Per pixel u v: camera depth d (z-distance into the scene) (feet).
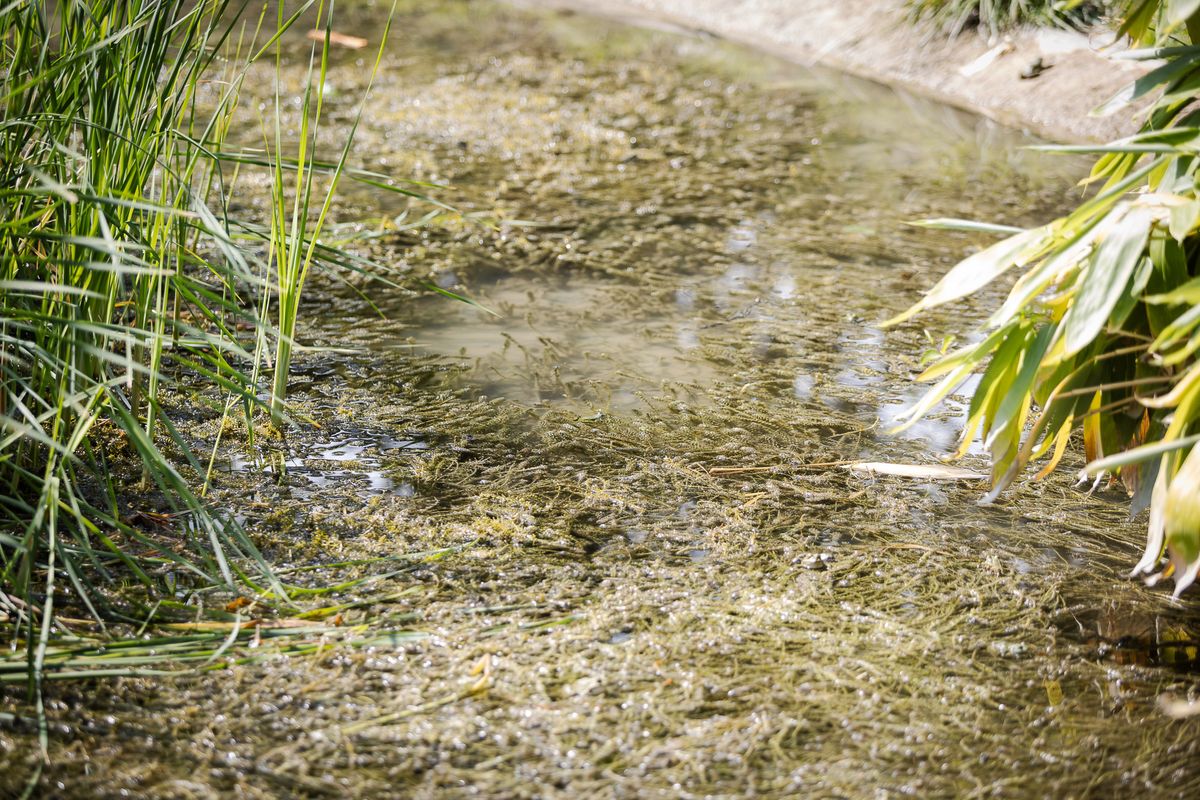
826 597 6.25
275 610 5.98
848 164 15.31
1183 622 6.17
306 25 23.25
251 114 16.61
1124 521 7.19
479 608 6.01
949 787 4.91
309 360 9.13
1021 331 6.07
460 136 16.15
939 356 6.79
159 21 6.94
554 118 17.24
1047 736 5.24
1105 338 5.97
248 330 9.45
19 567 6.13
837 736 5.18
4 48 6.70
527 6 26.61
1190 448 5.65
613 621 5.94
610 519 7.01
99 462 7.29
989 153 15.88
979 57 19.65
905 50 20.80
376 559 6.46
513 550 6.61
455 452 7.80
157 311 6.83
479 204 13.25
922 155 15.78
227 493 7.11
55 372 6.38
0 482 6.72
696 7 25.67
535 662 5.59
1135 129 15.84
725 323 10.19
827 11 23.15
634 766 4.94
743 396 8.79
